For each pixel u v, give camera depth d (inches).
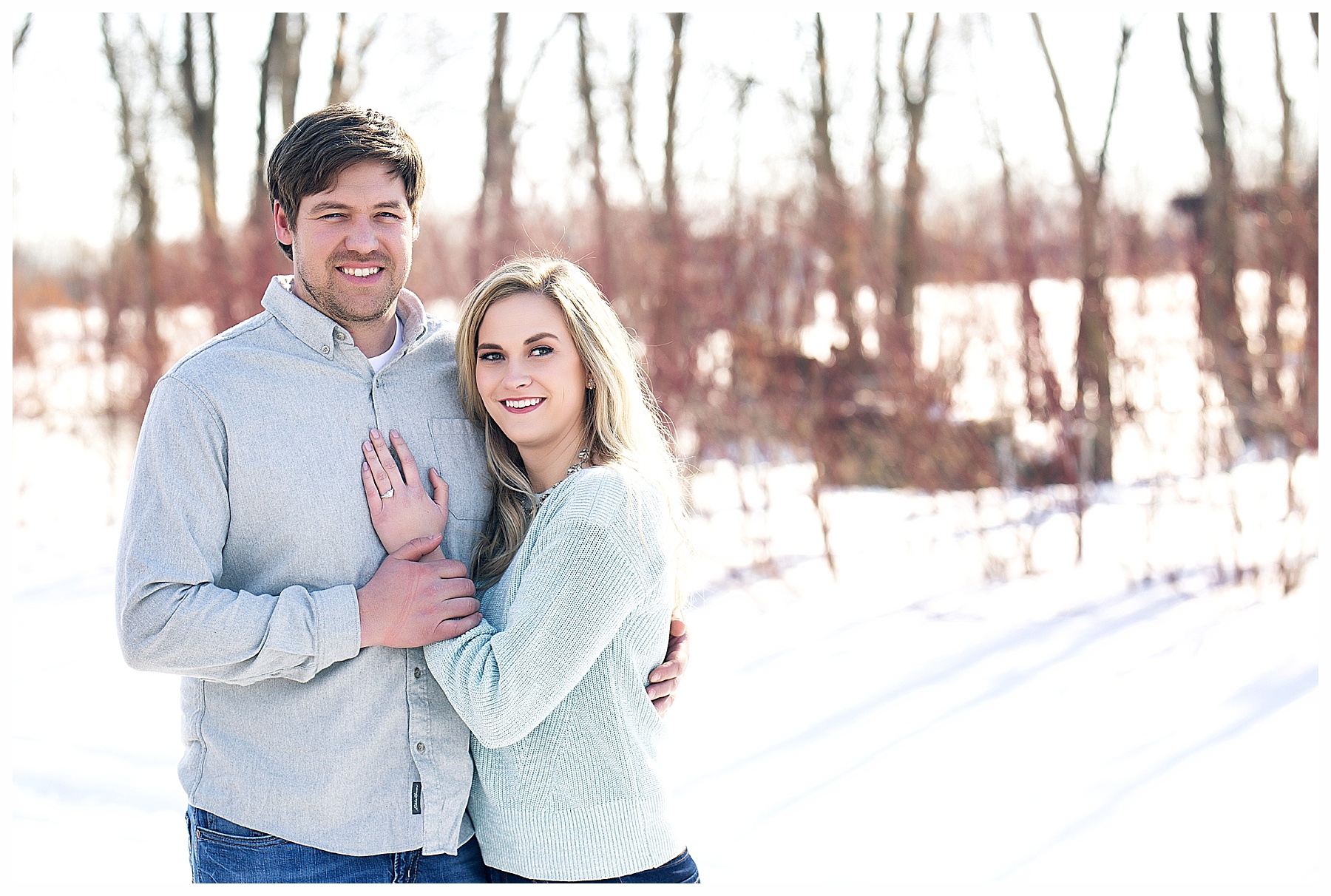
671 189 266.5
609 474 81.5
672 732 167.3
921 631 211.9
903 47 280.8
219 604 73.2
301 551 78.8
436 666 78.2
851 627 215.2
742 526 249.3
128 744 164.1
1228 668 185.8
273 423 78.5
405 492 82.3
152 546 73.8
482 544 88.7
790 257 259.6
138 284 335.3
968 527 256.5
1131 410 245.9
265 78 340.5
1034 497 248.4
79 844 133.0
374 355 87.7
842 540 264.8
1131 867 123.3
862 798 143.1
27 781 151.6
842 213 261.3
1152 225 257.8
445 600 78.6
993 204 268.2
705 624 220.4
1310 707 166.9
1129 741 158.7
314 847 77.7
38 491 342.3
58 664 202.8
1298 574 224.2
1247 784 142.8
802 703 177.6
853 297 261.0
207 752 79.4
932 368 257.6
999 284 256.1
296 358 80.8
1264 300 238.8
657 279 263.0
